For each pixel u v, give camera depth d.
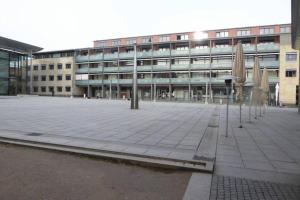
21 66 60.22
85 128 10.49
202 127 11.75
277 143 8.25
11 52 56.22
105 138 8.38
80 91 70.44
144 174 5.12
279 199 3.94
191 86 58.06
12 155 6.27
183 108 27.08
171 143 7.86
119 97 63.38
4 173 4.96
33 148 7.00
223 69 53.84
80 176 4.91
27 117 14.13
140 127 11.22
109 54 64.38
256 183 4.61
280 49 48.00
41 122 12.10
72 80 68.69
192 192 4.20
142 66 60.22
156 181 4.74
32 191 4.16
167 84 58.62
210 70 53.91
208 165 5.45
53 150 6.74
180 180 4.80
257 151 7.06
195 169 5.28
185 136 9.20
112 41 68.00
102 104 31.64
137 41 64.56
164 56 58.19
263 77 20.00
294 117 18.77
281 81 47.72
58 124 11.54
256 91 16.70
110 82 61.25
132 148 6.96
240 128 11.80
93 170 5.30
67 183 4.54
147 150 6.77
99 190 4.27
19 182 4.53
